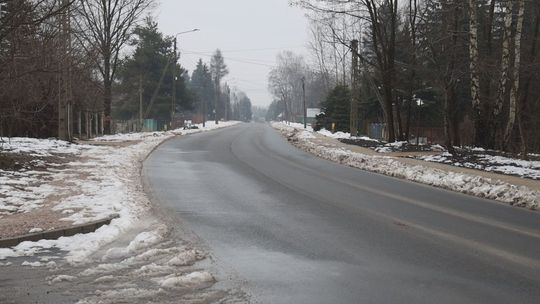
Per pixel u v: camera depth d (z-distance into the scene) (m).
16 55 15.79
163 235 9.12
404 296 6.21
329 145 33.62
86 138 36.53
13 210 10.51
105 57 43.62
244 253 8.12
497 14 30.88
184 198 13.38
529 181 16.61
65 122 27.92
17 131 30.17
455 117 31.72
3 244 8.12
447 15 27.36
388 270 7.31
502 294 6.32
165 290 6.30
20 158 18.36
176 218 10.75
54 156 20.84
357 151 28.94
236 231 9.67
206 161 23.62
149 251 7.96
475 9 26.44
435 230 10.02
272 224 10.36
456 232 9.88
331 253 8.20
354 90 44.97
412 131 47.69
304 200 13.41
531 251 8.48
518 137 36.66
